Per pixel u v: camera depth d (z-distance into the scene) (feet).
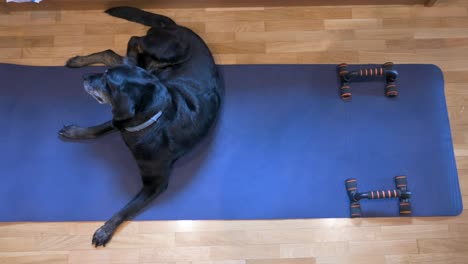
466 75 6.76
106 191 5.90
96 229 5.80
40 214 5.77
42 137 6.06
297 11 6.88
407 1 6.90
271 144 6.24
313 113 6.42
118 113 4.22
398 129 6.45
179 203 5.91
